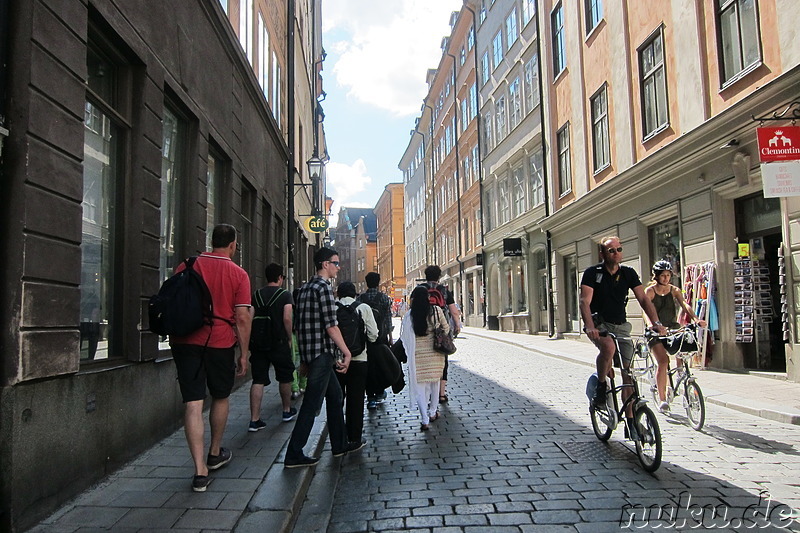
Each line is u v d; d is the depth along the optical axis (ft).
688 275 37.47
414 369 22.20
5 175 11.35
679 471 15.76
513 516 12.80
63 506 12.66
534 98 72.38
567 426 21.70
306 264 83.46
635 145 46.01
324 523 12.90
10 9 11.62
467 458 17.70
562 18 62.90
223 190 30.30
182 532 11.26
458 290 123.34
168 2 20.71
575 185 58.90
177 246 23.25
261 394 21.03
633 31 45.93
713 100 35.37
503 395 29.27
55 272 12.52
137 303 17.42
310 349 16.69
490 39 93.30
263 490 13.94
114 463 15.43
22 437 11.24
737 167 32.32
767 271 32.60
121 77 17.90
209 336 14.42
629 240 47.09
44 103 12.27
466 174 113.09
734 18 33.58
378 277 25.52
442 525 12.46
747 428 20.90
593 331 17.29
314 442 19.53
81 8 13.93
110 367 15.65
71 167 13.33
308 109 84.28
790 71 27.09
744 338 33.04
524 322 78.84
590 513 12.83
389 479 15.96
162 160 21.61
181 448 17.97
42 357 11.91
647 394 26.30
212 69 26.76
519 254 77.10
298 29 64.80
